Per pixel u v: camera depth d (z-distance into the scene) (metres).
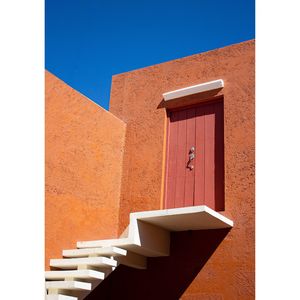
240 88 7.80
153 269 7.68
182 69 8.70
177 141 8.43
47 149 7.03
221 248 7.07
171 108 8.68
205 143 8.06
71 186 7.41
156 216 6.57
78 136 7.73
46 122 7.08
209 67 8.34
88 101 8.10
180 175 8.16
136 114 9.04
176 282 7.36
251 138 7.35
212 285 6.96
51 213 6.90
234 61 8.05
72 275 6.01
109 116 8.66
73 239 7.26
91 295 7.64
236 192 7.21
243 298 6.58
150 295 7.57
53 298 5.61
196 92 8.24
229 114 7.75
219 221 6.73
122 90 9.45
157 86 8.95
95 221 7.83
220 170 7.70
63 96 7.50
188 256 7.38
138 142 8.77
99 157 8.20
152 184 8.27
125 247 6.93
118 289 7.95
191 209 6.30
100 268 6.43
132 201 8.41
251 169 7.17
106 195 8.23
